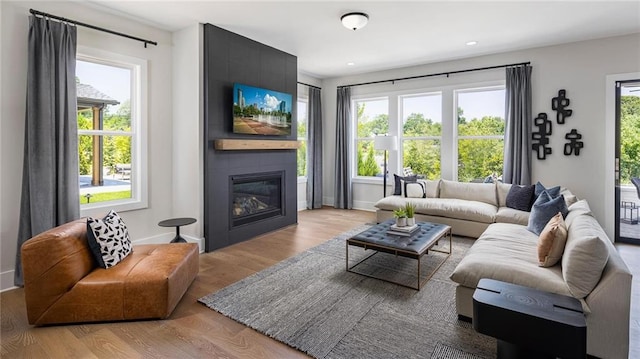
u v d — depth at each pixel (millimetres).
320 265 3443
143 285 2311
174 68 4102
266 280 3049
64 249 2256
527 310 1557
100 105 3639
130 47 3723
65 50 3078
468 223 4512
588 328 1846
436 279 3051
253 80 4512
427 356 1917
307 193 6770
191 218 3752
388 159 6395
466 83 5438
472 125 5531
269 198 4977
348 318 2355
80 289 2258
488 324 1630
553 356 1554
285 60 5074
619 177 4387
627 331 1768
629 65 4238
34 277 2205
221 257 3738
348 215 6137
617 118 4363
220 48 4043
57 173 3055
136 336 2145
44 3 3041
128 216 3809
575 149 4574
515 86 4887
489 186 4988
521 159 4875
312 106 6695
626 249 4102
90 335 2158
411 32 4207
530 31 4160
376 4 3404
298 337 2119
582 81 4516
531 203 4383
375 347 2012
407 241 3002
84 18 3334
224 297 2695
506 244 2820
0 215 2875
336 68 6137
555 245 2242
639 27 4023
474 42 4605
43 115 2928
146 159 3924
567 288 1951
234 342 2084
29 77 2873
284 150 5133
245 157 4441
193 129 3936
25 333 2180
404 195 5410
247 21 3842
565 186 4672
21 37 2924
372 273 3207
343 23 3697
